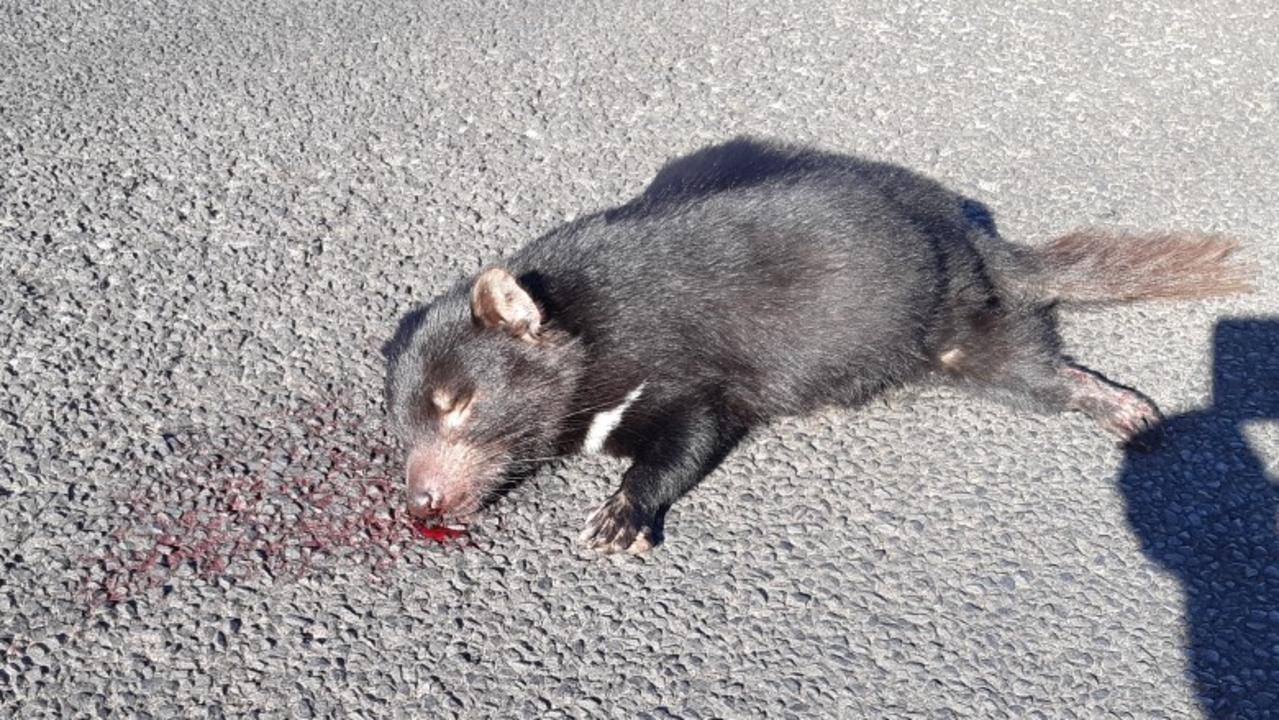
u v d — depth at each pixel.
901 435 1.00
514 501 0.95
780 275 0.99
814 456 0.98
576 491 0.96
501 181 1.28
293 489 0.95
